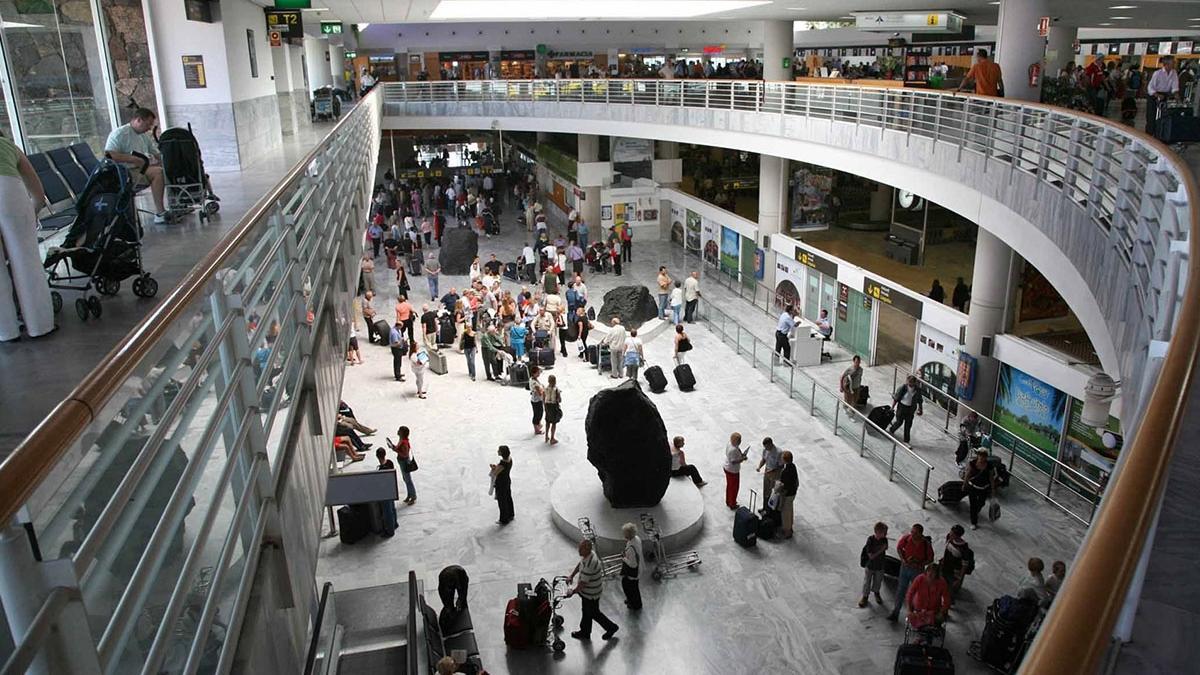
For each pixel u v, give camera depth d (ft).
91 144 38.78
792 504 43.29
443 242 99.14
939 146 49.14
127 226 20.72
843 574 40.68
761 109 77.46
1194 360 6.15
